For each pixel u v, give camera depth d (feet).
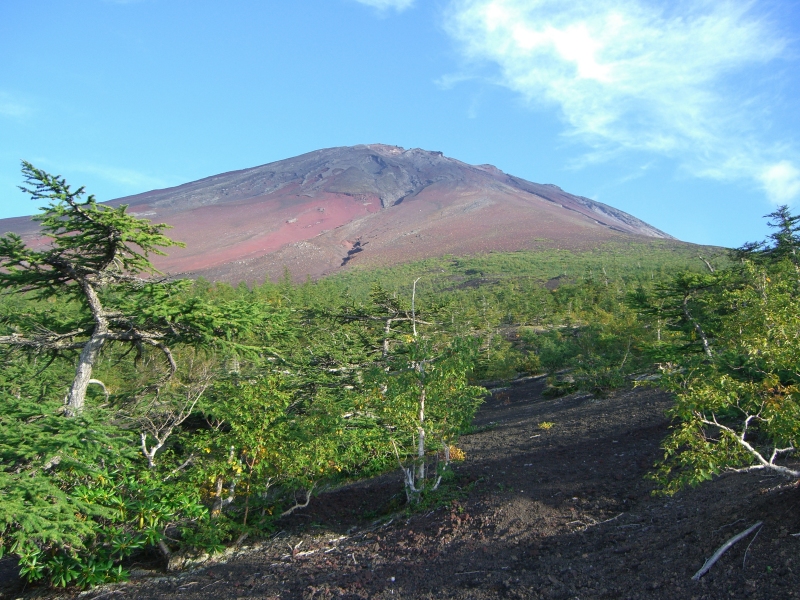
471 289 326.24
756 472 24.13
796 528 16.49
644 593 16.57
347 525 35.32
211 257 625.82
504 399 97.35
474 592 19.99
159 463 35.91
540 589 18.76
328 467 36.50
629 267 343.46
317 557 28.84
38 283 36.09
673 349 53.62
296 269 546.26
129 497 29.60
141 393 38.96
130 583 28.32
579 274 336.49
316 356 69.87
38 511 22.66
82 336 39.27
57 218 32.09
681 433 17.70
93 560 28.07
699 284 53.31
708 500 22.85
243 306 36.91
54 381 45.62
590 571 19.38
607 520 24.89
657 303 58.90
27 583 28.86
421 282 390.83
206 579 27.58
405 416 34.32
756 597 14.37
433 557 25.11
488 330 155.22
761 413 18.37
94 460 27.94
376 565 25.72
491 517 28.37
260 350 38.06
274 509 37.04
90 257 36.09
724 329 32.86
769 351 19.71
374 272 456.86
